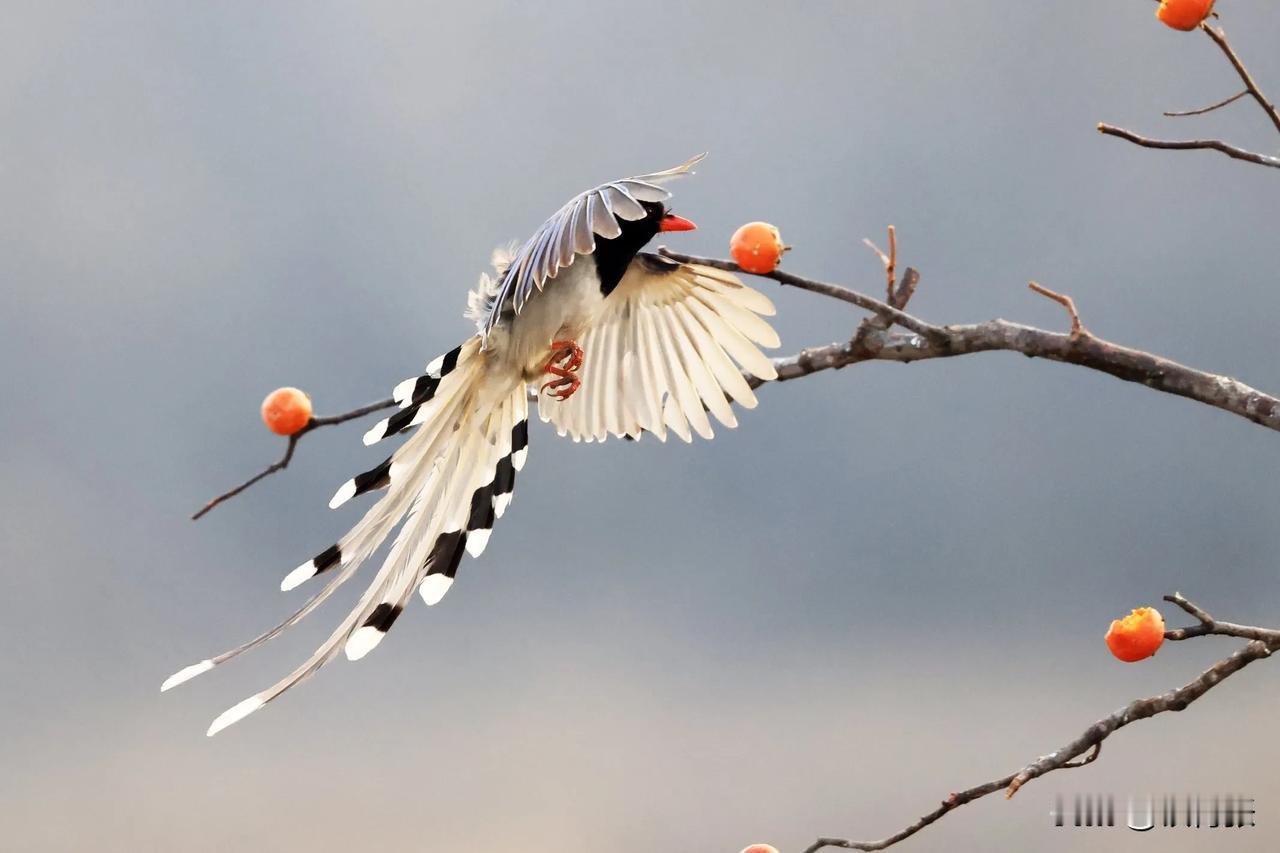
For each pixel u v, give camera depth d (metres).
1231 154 12.99
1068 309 13.07
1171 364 13.04
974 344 13.12
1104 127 13.01
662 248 13.23
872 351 13.21
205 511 13.34
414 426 13.30
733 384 13.40
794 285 13.20
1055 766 12.98
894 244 13.19
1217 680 12.96
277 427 13.35
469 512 13.27
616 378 13.45
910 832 13.02
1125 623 12.98
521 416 13.32
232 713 13.08
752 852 13.10
